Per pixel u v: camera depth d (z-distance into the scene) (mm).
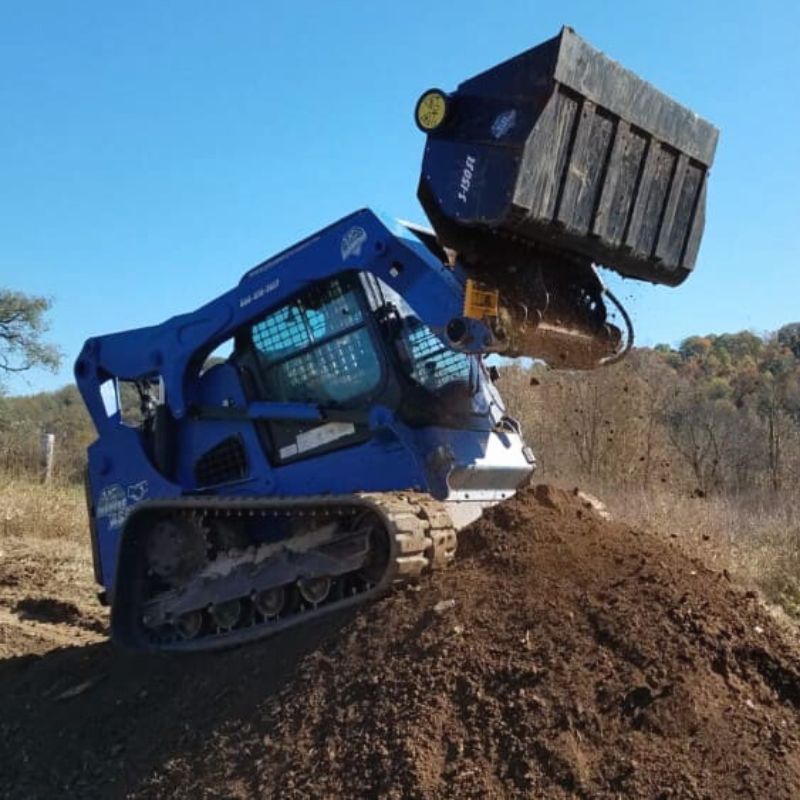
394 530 5051
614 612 4664
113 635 6664
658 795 3811
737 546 10086
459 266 5355
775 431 20438
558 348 5699
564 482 15992
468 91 5176
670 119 5660
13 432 30266
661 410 20297
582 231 5203
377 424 5836
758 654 4664
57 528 14227
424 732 4242
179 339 6867
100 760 5465
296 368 6395
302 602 5875
